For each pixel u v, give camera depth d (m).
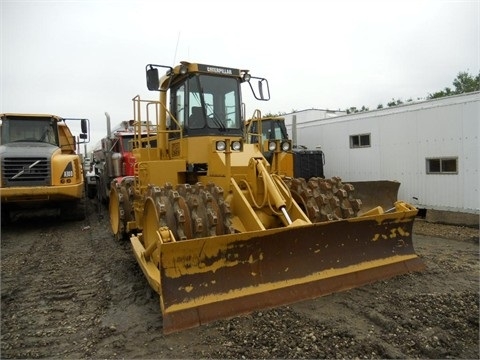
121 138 12.19
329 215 5.22
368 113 10.90
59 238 8.63
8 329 3.92
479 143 8.12
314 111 19.31
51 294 4.93
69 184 9.70
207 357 3.18
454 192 8.67
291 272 4.24
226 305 3.79
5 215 10.21
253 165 5.14
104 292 4.93
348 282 4.52
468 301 4.20
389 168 10.27
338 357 3.14
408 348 3.25
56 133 10.94
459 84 33.84
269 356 3.17
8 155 9.14
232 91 6.06
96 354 3.33
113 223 8.35
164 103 6.55
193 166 5.51
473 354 3.15
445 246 6.94
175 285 3.66
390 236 5.07
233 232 4.33
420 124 9.38
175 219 4.16
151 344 3.43
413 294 4.38
